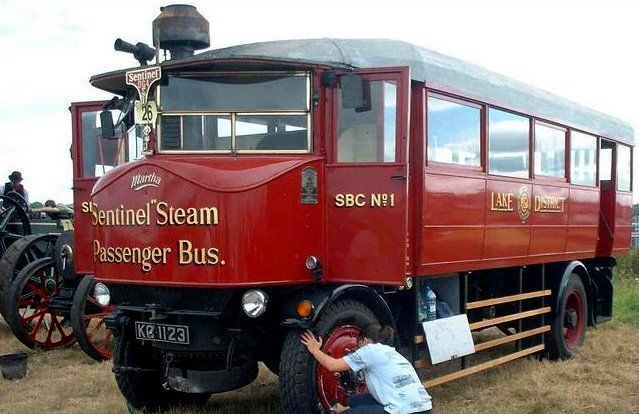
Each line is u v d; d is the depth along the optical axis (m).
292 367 5.35
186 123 5.68
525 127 8.10
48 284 9.55
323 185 5.70
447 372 7.75
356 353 4.92
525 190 8.01
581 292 9.55
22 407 6.95
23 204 11.29
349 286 5.62
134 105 6.06
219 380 5.52
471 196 6.95
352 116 5.71
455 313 7.02
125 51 6.13
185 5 6.46
